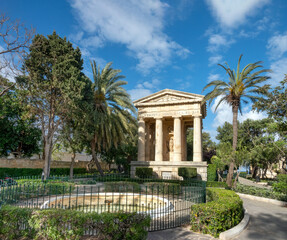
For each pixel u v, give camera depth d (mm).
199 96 34812
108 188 18922
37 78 25297
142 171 32031
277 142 30031
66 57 26062
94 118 29594
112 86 33156
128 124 38875
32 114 27203
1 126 31844
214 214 8469
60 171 37906
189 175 30156
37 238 6980
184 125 42281
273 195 18469
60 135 30719
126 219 6820
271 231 9445
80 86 25562
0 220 7445
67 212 6977
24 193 11523
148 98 37625
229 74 27609
